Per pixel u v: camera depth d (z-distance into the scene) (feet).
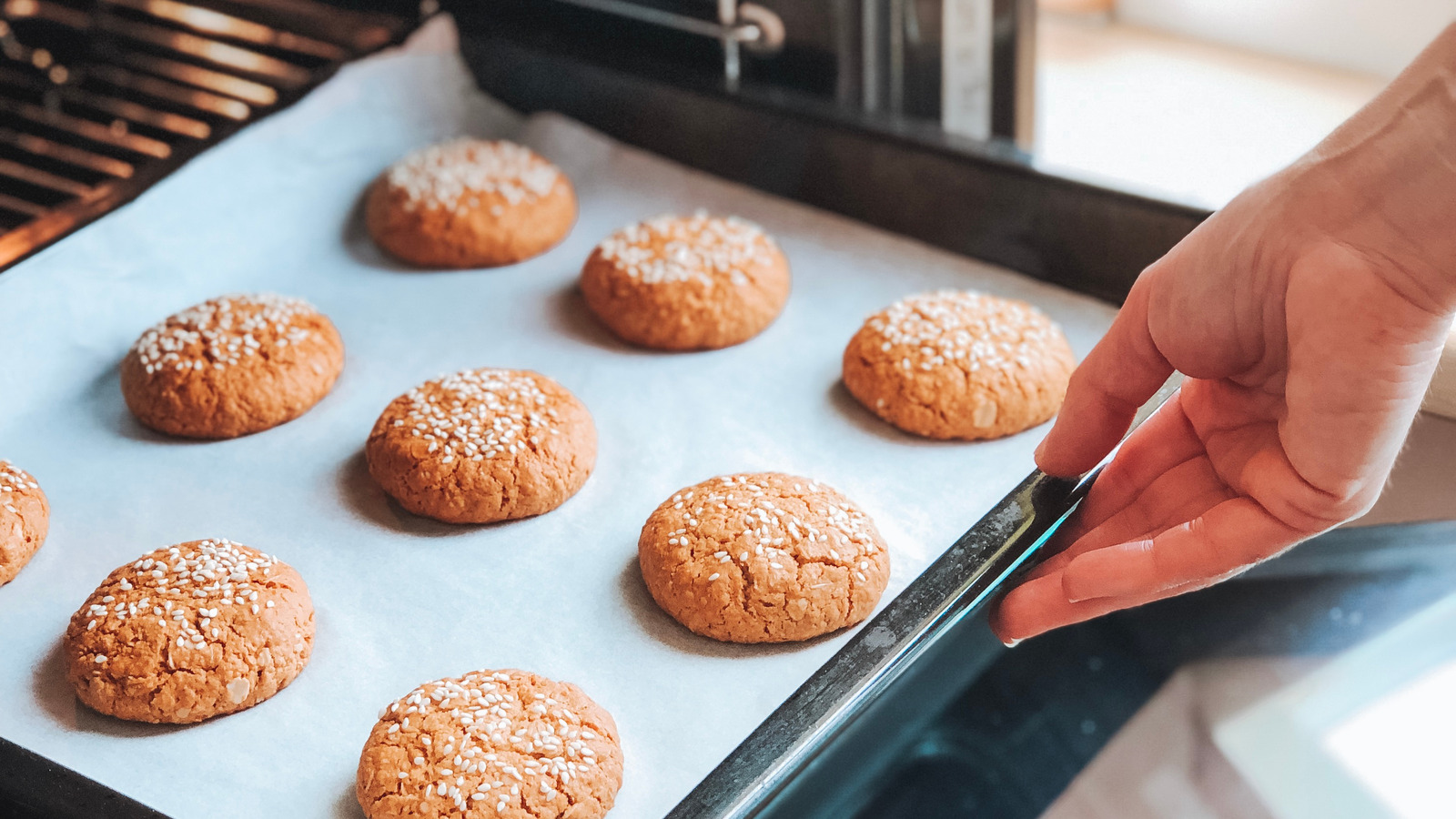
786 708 1.67
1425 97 1.56
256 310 2.02
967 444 1.95
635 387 2.04
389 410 1.95
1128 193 2.02
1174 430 1.81
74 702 1.72
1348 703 1.95
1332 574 1.99
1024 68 2.27
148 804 1.64
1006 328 2.01
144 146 2.25
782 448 1.96
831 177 2.21
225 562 1.78
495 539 1.87
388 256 2.22
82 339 2.01
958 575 1.76
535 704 1.68
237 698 1.71
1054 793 1.96
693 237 2.14
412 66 2.30
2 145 2.26
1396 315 1.57
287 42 2.39
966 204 2.14
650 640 1.77
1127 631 2.07
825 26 2.22
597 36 2.34
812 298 2.14
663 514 1.84
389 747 1.65
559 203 2.23
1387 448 1.61
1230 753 1.96
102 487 1.91
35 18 2.34
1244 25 2.98
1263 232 1.64
